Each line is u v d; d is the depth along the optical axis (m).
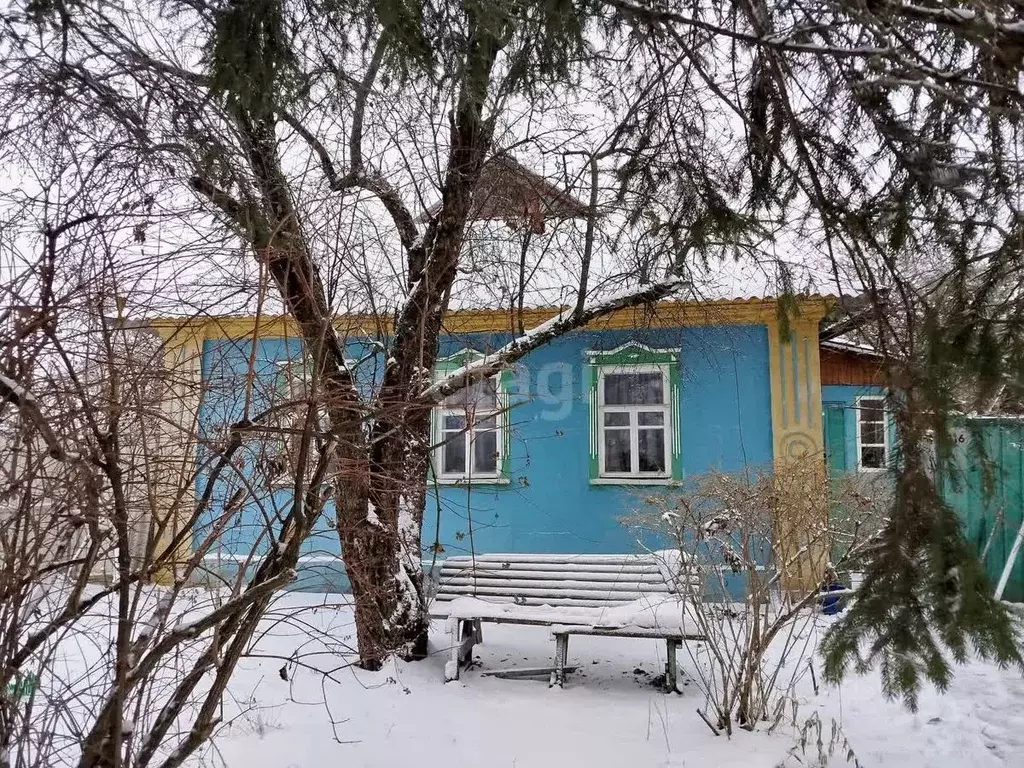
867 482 5.14
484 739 4.61
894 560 2.45
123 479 2.67
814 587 5.05
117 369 2.46
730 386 9.41
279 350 3.25
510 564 6.81
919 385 2.41
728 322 9.37
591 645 7.13
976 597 2.28
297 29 2.92
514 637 7.47
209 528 2.79
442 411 9.62
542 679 6.04
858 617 2.50
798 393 9.21
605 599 6.22
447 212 5.94
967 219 2.62
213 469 2.73
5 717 2.48
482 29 2.96
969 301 2.43
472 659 6.59
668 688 5.66
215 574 3.01
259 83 2.82
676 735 4.69
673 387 9.52
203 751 4.06
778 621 4.84
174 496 2.75
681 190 3.94
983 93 2.37
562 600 6.25
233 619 2.70
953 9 2.23
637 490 8.79
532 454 9.70
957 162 2.66
